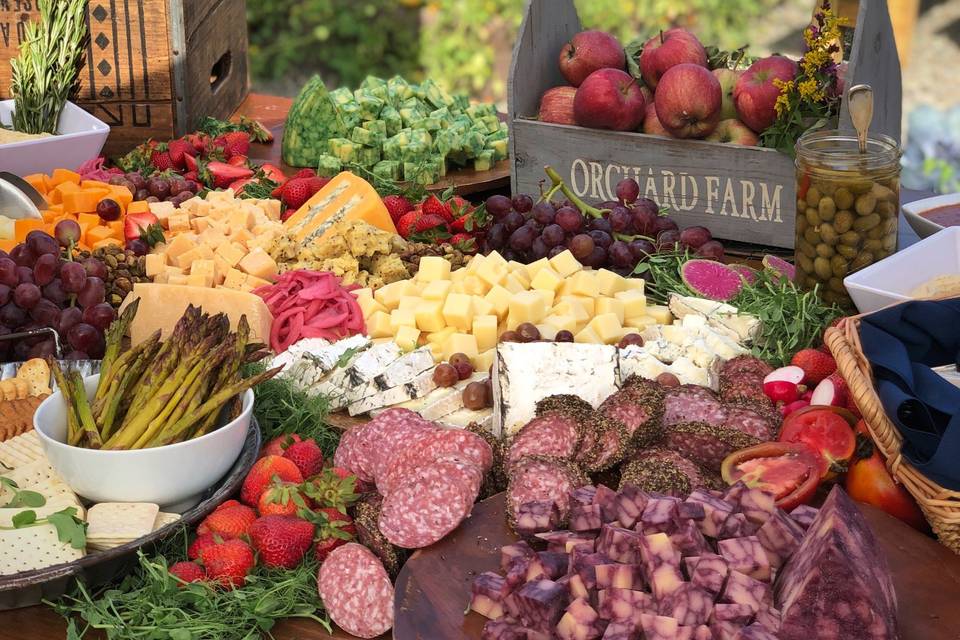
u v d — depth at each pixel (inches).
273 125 139.7
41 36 114.5
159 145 118.9
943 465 57.7
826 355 76.0
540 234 96.2
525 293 84.0
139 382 65.9
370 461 68.1
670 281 91.9
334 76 291.4
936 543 60.4
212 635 57.3
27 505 61.7
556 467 63.2
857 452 66.3
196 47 126.0
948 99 239.3
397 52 288.5
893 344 64.3
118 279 91.9
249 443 68.4
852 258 80.6
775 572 56.3
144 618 58.0
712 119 98.7
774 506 57.6
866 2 91.0
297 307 87.7
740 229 101.0
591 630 52.4
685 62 102.7
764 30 264.2
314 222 101.1
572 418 67.4
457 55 285.1
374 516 62.4
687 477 63.5
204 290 85.4
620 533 54.8
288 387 77.7
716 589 52.4
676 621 51.1
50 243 85.8
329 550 62.4
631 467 64.3
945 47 240.5
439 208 101.4
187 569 59.4
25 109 115.2
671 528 54.4
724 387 75.5
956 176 229.9
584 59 108.7
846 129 92.4
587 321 84.9
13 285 83.4
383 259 95.0
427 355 78.5
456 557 60.1
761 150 96.8
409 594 57.6
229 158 119.8
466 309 82.8
